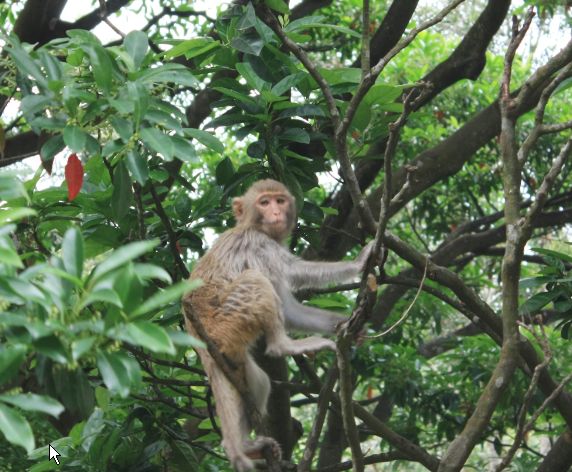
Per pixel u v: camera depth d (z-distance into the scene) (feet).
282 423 24.57
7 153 31.01
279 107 22.94
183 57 32.04
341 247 31.04
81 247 12.73
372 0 45.11
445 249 37.42
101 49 17.99
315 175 25.05
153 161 22.43
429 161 29.99
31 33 32.12
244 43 22.68
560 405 24.66
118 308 12.12
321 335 23.35
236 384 18.93
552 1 33.96
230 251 22.72
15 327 11.99
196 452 27.14
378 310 37.45
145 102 17.71
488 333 24.84
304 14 35.76
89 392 14.65
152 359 22.22
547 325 34.58
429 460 23.76
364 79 18.39
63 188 22.31
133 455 23.53
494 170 45.03
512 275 18.53
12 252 11.62
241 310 20.86
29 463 24.12
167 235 24.31
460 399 34.55
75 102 17.94
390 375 34.35
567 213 37.09
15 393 12.17
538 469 26.78
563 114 45.80
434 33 49.90
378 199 30.17
